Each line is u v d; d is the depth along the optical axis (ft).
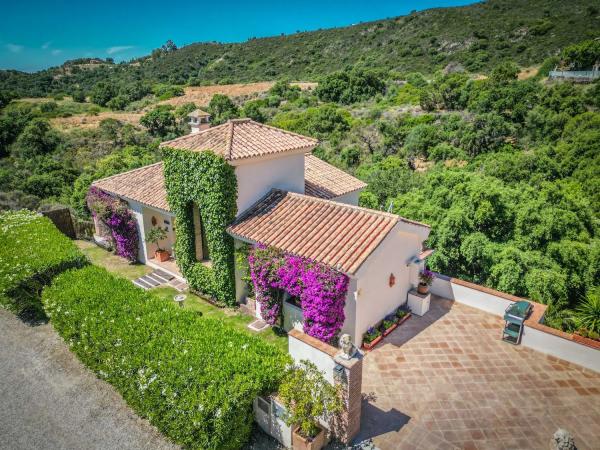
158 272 64.59
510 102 158.30
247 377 29.68
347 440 30.60
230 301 52.85
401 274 47.16
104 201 67.67
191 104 256.73
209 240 52.01
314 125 183.42
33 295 49.75
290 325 46.32
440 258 60.23
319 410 28.89
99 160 144.56
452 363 39.63
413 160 143.64
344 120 185.37
